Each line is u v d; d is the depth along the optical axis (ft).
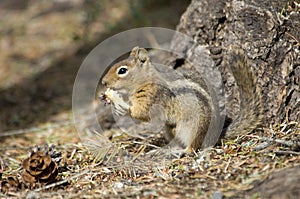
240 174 26.76
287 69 31.09
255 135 31.07
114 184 28.50
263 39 31.58
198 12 36.81
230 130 31.89
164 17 67.92
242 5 32.40
